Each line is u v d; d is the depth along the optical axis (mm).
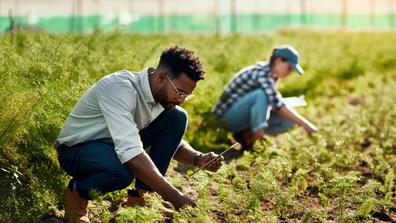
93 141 4754
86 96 4734
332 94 11867
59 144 4852
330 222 5238
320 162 7332
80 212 4840
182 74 4527
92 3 21812
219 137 8148
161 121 5098
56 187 5289
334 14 26906
